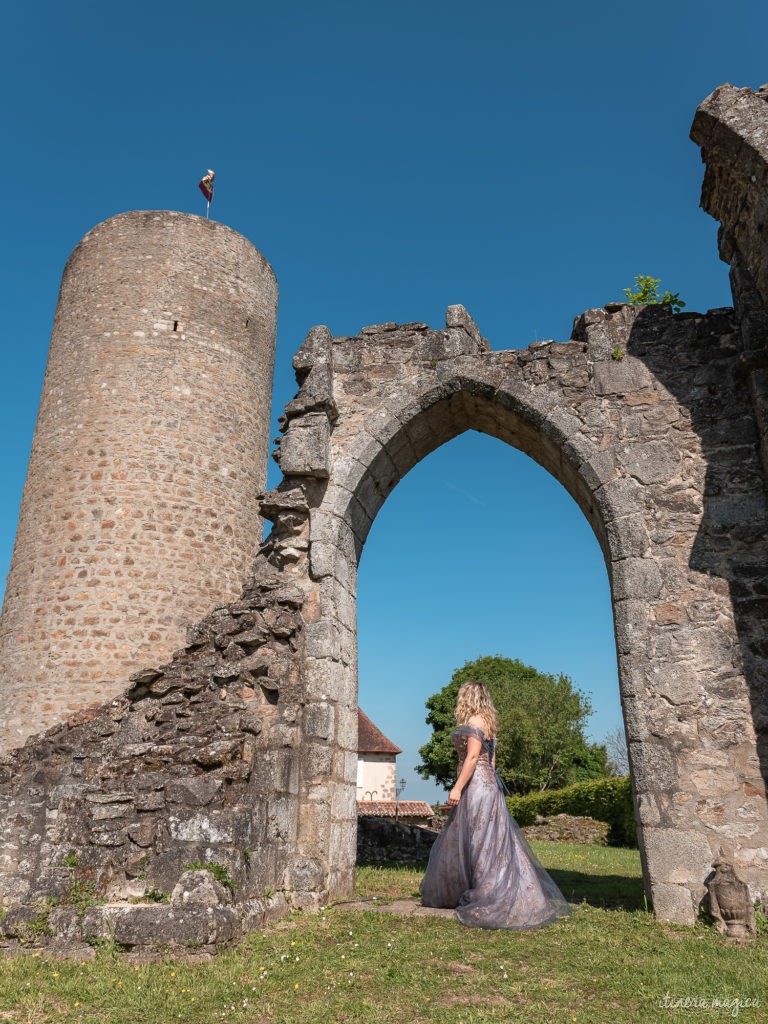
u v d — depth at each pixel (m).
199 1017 3.67
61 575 16.30
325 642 7.45
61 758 8.62
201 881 4.83
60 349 18.67
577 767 36.47
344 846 7.25
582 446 7.65
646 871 6.34
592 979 4.26
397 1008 3.81
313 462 7.98
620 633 7.01
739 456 7.32
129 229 19.20
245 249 20.55
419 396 8.30
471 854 5.95
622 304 8.16
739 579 6.94
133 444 17.19
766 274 7.31
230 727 6.32
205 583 17.12
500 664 42.94
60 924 4.67
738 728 6.52
